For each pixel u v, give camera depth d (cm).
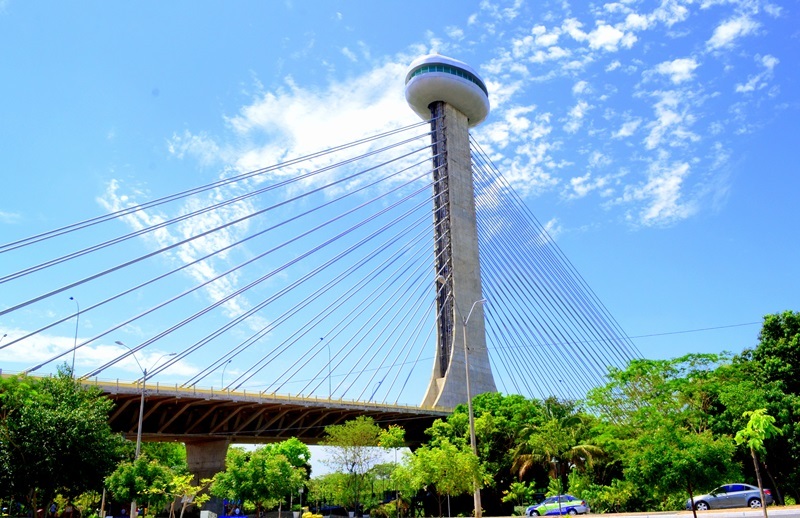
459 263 9119
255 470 5041
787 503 4138
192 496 5612
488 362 8969
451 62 9981
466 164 9850
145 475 3659
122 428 5438
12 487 2817
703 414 4197
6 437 2847
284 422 6794
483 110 10244
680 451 2422
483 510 6294
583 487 5231
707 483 2372
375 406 7188
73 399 3209
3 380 3075
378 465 5575
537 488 6225
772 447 4078
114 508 6181
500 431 6391
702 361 4575
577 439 5862
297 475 5628
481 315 9138
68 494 3102
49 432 2870
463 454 3206
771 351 4697
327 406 6688
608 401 4728
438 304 9012
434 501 6644
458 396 8400
